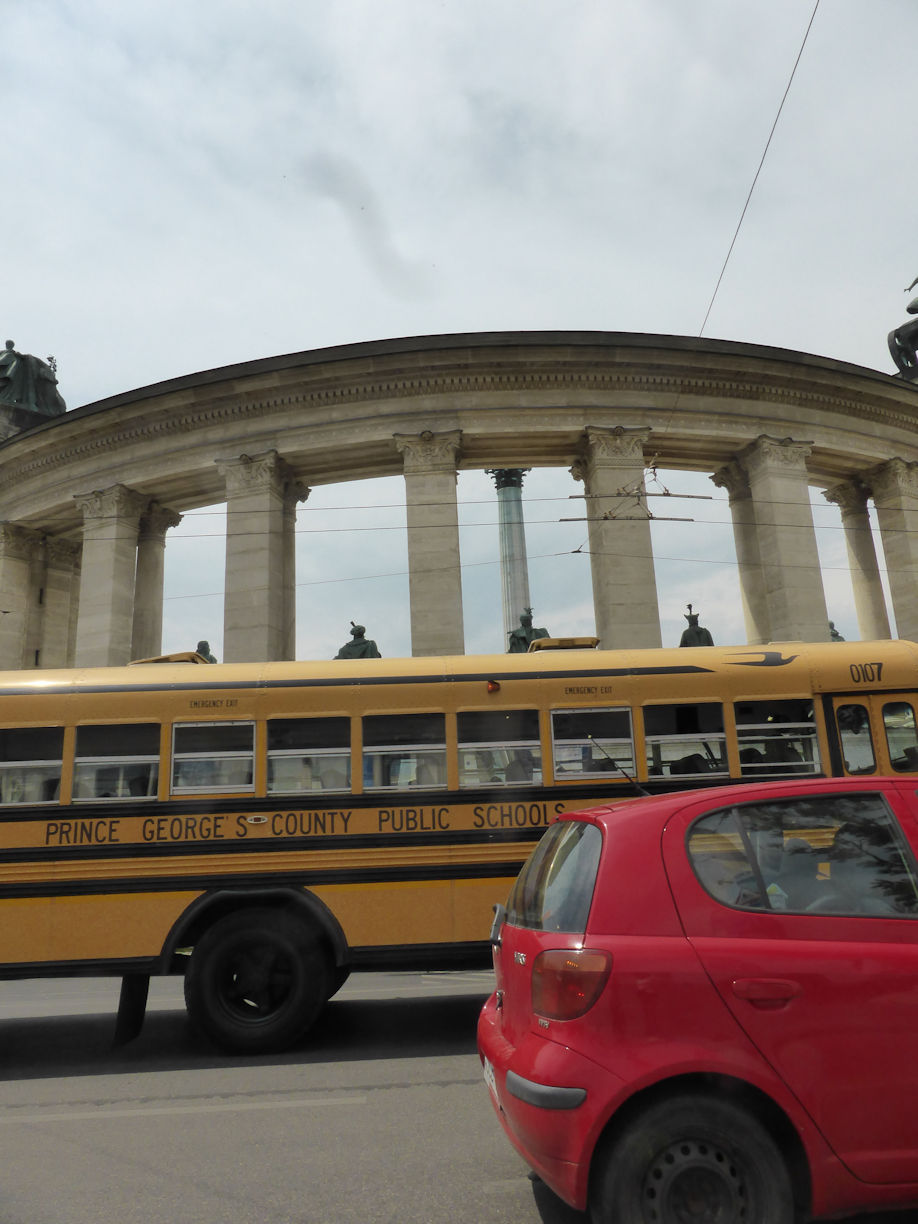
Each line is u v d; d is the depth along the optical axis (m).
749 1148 3.35
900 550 32.38
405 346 29.17
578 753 9.00
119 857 8.48
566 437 30.09
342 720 8.95
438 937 8.49
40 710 8.77
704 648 9.48
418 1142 5.42
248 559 29.25
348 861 8.60
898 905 3.78
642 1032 3.45
